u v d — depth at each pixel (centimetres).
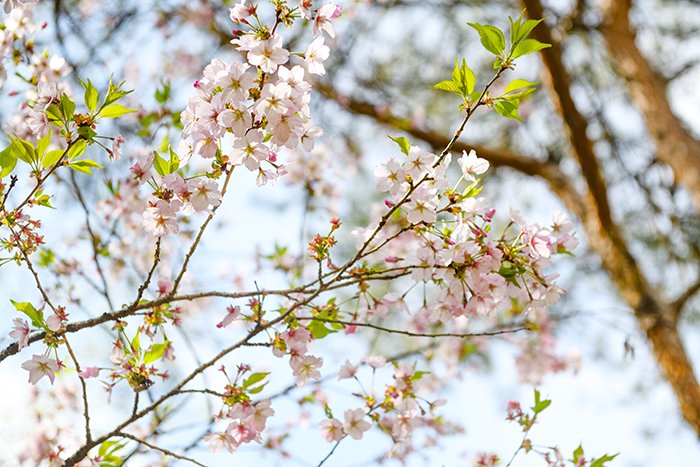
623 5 617
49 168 219
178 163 198
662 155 579
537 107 627
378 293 411
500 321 437
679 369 492
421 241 215
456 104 611
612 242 552
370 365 259
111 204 350
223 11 499
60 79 292
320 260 209
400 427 244
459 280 204
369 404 244
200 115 187
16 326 204
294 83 188
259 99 186
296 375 217
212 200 198
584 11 603
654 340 509
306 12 191
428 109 616
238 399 213
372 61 595
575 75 623
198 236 204
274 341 216
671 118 580
